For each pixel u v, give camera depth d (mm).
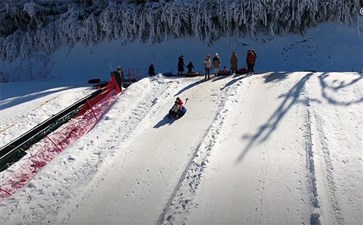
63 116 16359
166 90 18156
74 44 27812
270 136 12836
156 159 12172
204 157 11875
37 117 17219
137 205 10156
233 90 17219
